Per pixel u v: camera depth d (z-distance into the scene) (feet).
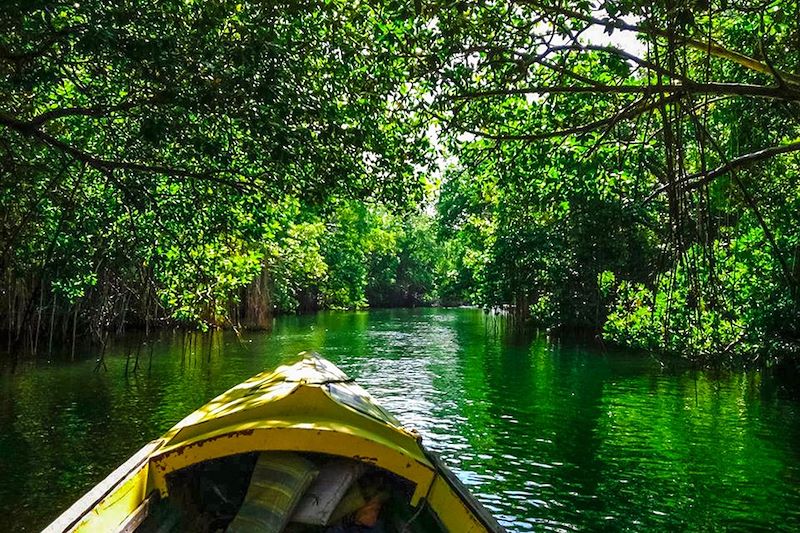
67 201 38.93
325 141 32.83
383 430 18.24
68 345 85.30
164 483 16.42
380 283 259.80
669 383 62.64
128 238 45.88
